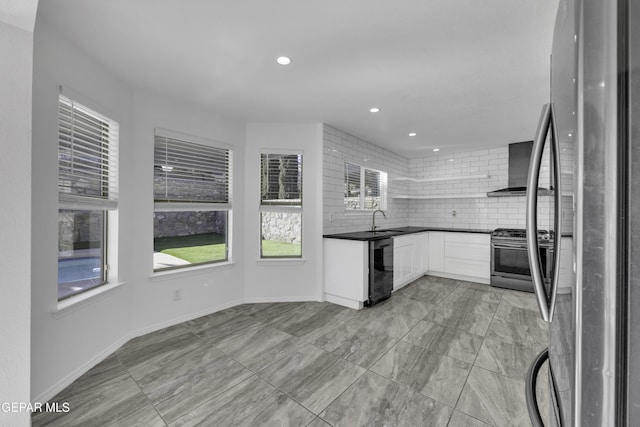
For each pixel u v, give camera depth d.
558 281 0.64
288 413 1.64
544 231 2.40
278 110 3.12
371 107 3.01
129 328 2.55
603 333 0.43
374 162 4.62
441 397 1.77
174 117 2.86
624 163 0.40
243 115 3.28
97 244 2.33
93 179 2.21
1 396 1.24
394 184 5.24
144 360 2.21
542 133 0.74
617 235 0.41
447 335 2.64
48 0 1.52
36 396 1.68
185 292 2.98
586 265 0.44
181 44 1.92
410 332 2.71
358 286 3.34
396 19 1.67
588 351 0.44
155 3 1.54
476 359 2.22
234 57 2.08
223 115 3.26
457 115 3.22
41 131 1.72
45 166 1.74
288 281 3.62
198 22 1.70
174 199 2.91
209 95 2.74
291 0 1.52
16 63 1.28
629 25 0.40
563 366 0.61
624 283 0.41
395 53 2.01
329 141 3.70
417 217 5.69
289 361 2.20
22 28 1.29
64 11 1.61
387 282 3.73
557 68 0.71
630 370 0.41
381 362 2.18
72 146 1.98
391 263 3.82
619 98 0.40
